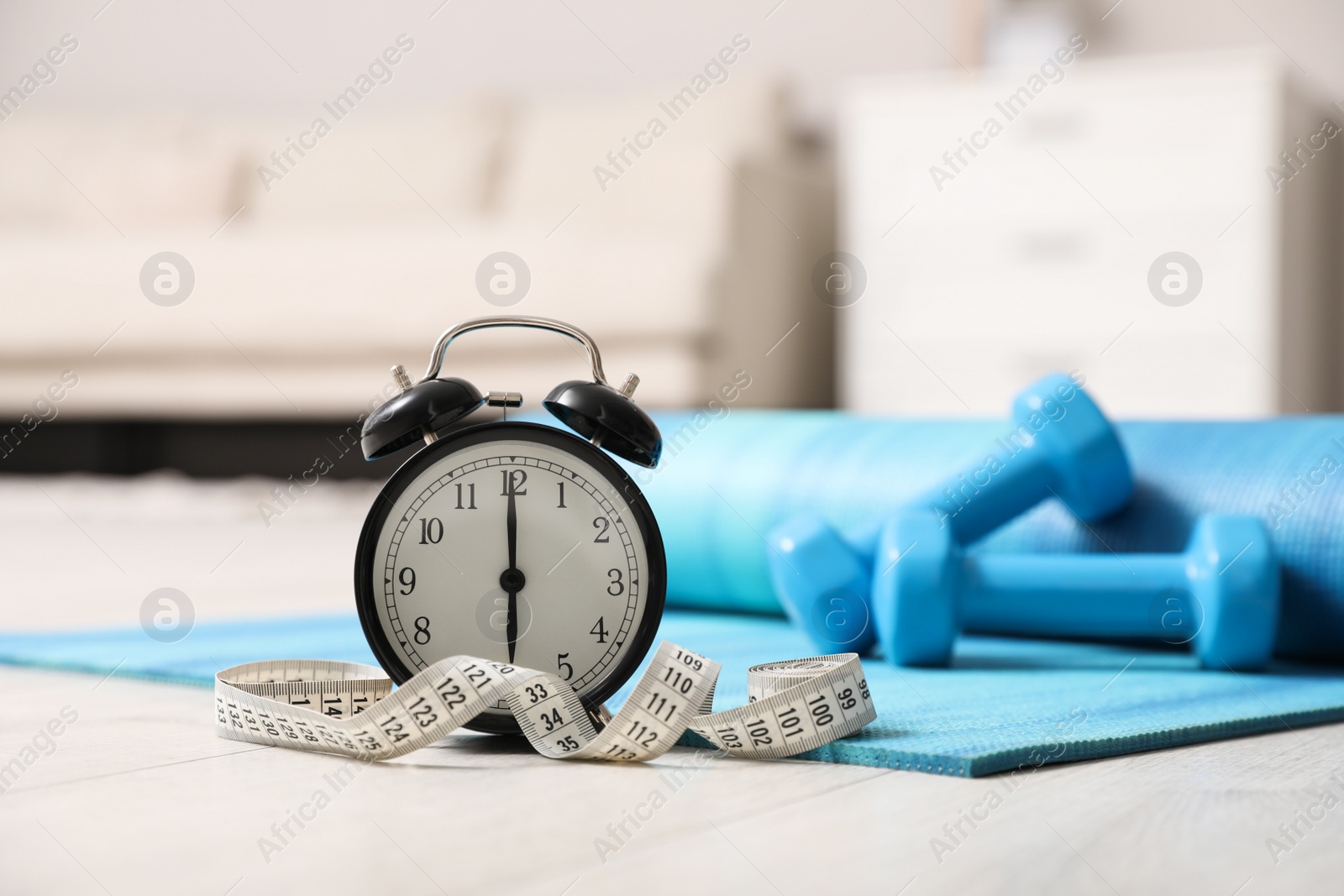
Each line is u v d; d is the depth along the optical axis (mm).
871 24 4492
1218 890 609
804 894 596
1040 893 601
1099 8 4129
